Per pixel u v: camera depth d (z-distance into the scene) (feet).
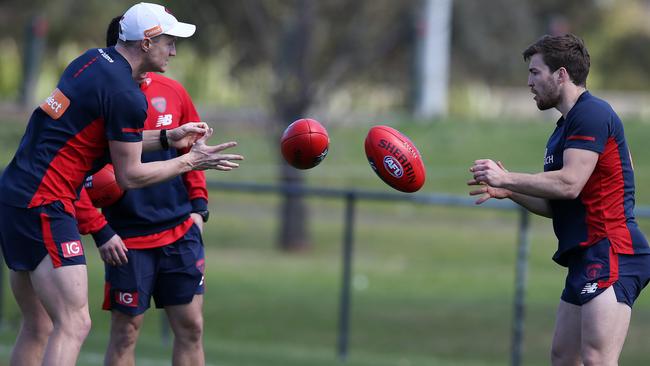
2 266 139.74
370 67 279.08
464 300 173.68
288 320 159.22
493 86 449.48
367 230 263.29
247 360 118.73
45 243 65.41
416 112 362.53
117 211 76.13
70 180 66.74
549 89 69.62
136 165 66.90
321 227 269.44
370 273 208.85
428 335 148.25
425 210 282.15
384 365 121.29
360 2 261.44
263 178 286.05
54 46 338.54
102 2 307.78
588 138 66.74
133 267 75.77
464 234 254.68
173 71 357.61
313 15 252.62
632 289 67.05
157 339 138.31
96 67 66.44
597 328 66.44
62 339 65.10
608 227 67.46
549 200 71.26
